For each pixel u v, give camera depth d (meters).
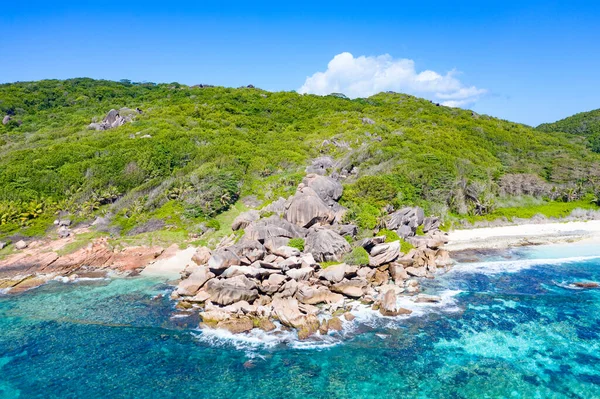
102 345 31.44
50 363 29.05
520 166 87.94
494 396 24.30
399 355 28.97
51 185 66.81
